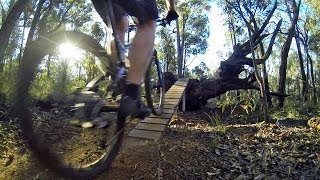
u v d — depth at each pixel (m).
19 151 3.51
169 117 4.39
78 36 2.17
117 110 2.13
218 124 5.13
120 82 2.17
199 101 10.00
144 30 2.24
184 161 3.54
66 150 3.13
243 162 3.64
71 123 2.12
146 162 3.38
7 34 4.09
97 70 2.37
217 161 3.64
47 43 1.99
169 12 2.88
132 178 3.11
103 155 2.51
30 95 1.92
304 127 5.52
